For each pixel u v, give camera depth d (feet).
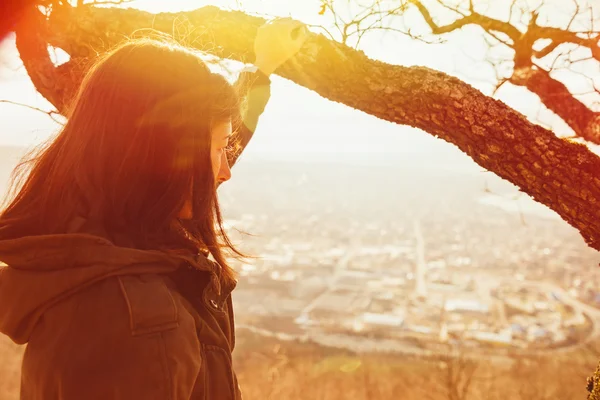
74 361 2.17
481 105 4.78
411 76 4.98
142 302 2.30
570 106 5.57
